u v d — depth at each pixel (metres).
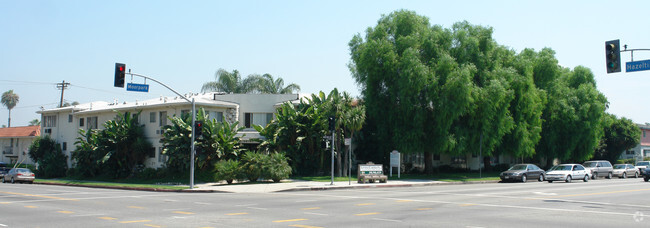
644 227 12.62
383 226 12.59
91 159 43.19
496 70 40.97
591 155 53.38
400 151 39.59
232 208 17.19
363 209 16.78
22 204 18.97
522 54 48.38
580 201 19.89
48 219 14.07
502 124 41.34
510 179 38.41
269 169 33.12
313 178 36.78
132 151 42.16
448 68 37.78
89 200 20.94
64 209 16.98
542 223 13.27
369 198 21.47
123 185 33.59
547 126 50.44
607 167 45.22
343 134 38.81
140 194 25.38
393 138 39.44
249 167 33.56
